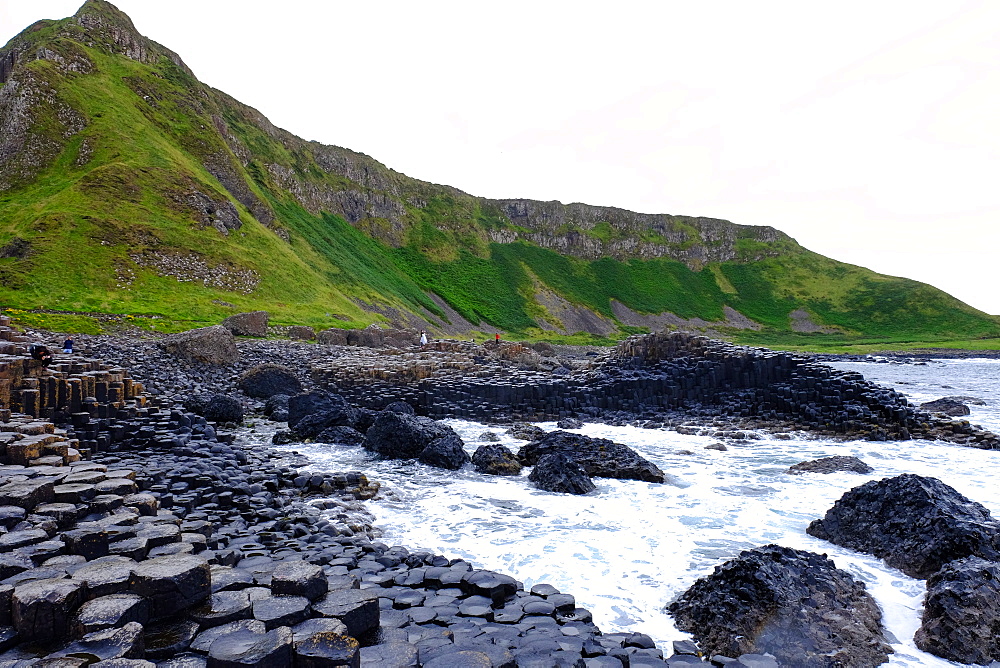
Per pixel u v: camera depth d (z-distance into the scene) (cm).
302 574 710
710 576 1050
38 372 2077
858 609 1001
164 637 589
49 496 972
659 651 817
